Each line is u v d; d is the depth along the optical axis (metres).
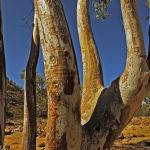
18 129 28.86
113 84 5.88
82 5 6.98
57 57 5.13
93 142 5.56
